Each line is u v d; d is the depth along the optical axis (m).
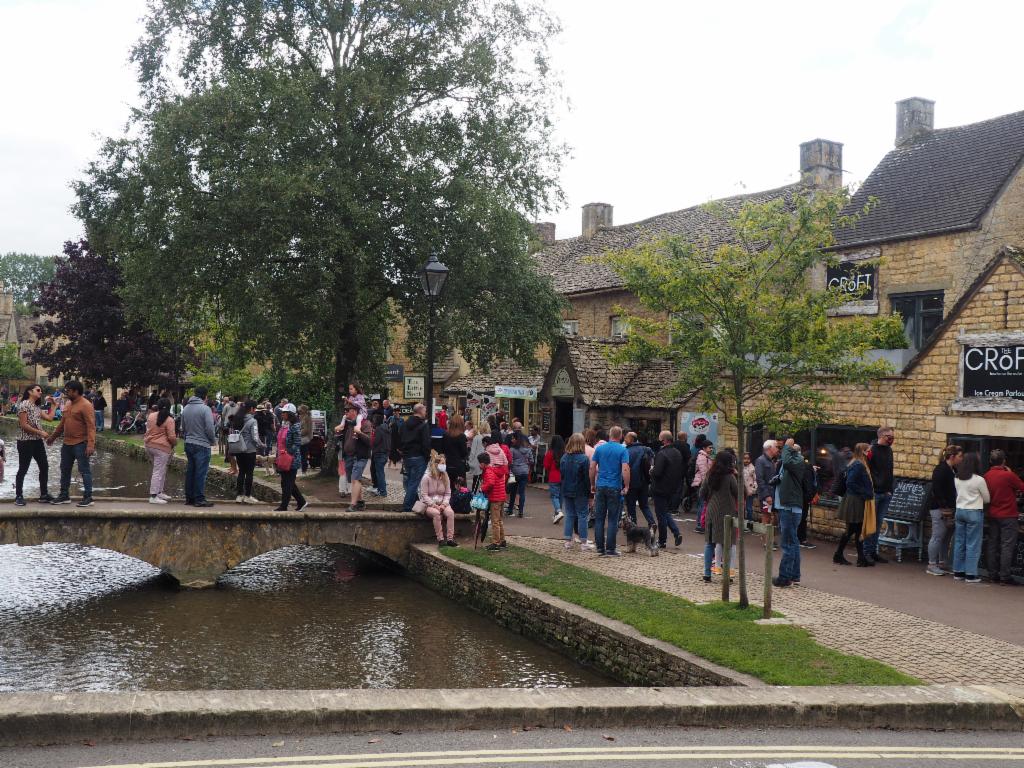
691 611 11.06
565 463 15.84
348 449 17.47
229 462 25.38
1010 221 17.38
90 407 15.47
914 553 15.45
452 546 16.11
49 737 6.16
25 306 123.00
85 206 22.69
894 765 6.20
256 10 22.06
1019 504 13.84
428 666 10.99
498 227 22.47
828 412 17.44
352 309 23.50
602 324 30.03
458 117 23.48
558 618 11.60
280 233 20.41
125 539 14.85
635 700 7.22
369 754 6.07
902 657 9.14
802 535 16.55
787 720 7.27
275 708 6.54
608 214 37.81
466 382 32.75
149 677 10.31
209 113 20.86
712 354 10.91
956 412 14.83
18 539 14.14
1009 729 7.46
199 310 23.88
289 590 15.45
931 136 21.84
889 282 18.89
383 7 22.25
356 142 21.48
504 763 5.96
